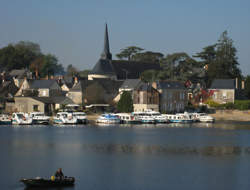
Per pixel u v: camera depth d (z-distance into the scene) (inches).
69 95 7116.1
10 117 5871.1
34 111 6609.3
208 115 6633.9
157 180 2460.6
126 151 3417.8
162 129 5231.3
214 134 4672.7
